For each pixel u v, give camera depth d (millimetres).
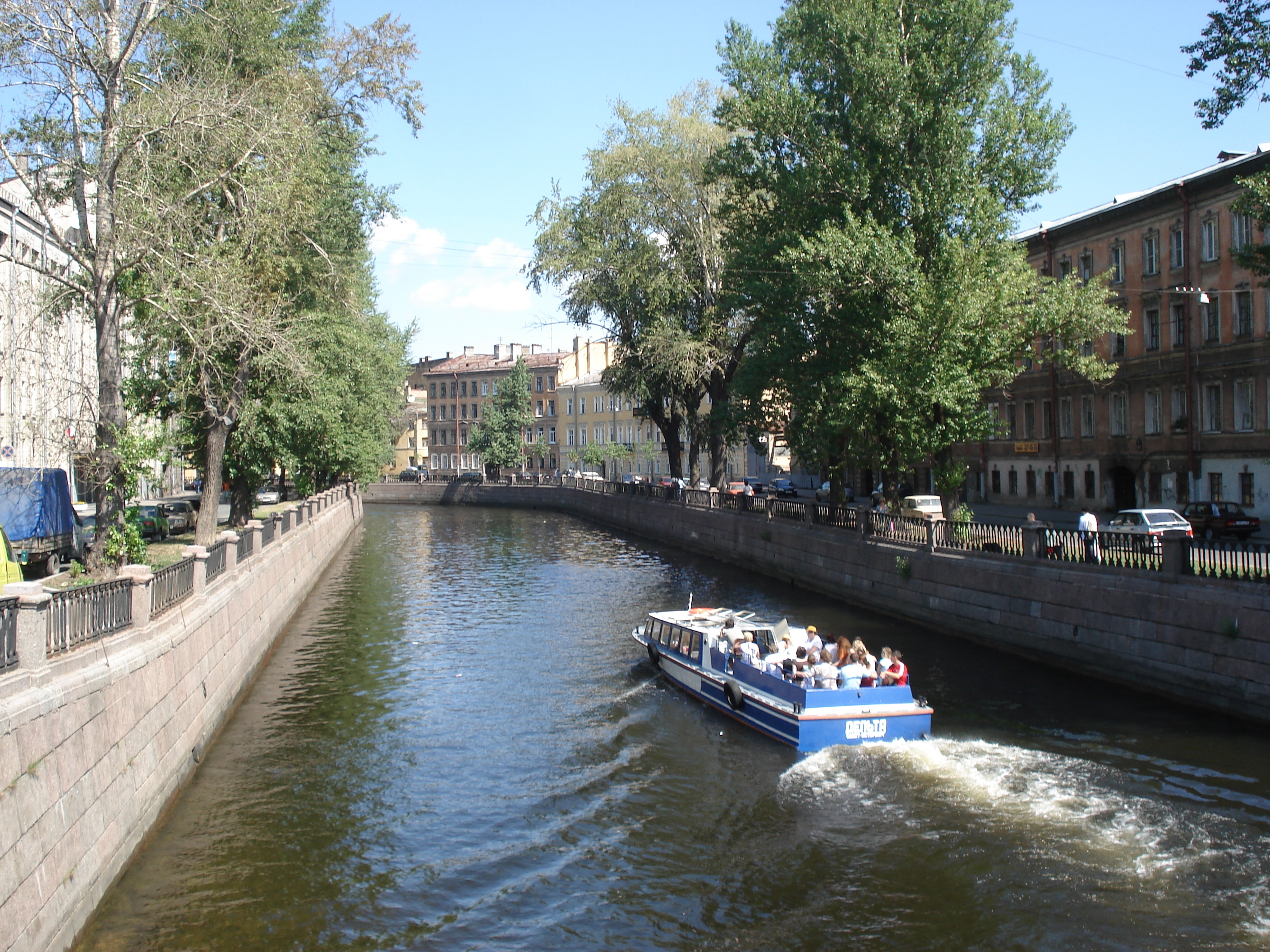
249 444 32781
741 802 13703
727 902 10852
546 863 11922
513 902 10945
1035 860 11414
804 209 27703
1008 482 49500
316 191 24875
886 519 27812
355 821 13203
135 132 18547
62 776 9516
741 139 30219
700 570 39062
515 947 9961
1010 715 16891
